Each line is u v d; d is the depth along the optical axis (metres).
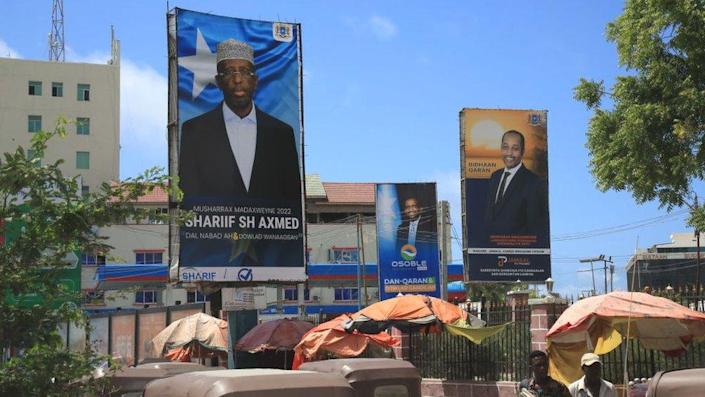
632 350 15.27
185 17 23.98
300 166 24.72
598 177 17.81
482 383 18.61
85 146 75.69
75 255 7.25
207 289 23.88
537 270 30.98
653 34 16.58
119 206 6.94
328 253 67.56
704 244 69.38
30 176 6.64
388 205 37.69
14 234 6.66
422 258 37.44
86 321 7.07
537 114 31.59
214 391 5.51
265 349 21.03
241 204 23.94
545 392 8.36
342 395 5.77
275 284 24.17
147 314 32.59
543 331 16.73
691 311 10.82
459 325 16.58
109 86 77.06
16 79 75.31
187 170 23.44
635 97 17.27
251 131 24.25
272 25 24.92
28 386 6.41
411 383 12.42
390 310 16.70
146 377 11.18
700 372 7.42
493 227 30.89
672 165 16.38
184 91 23.67
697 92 16.06
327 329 17.53
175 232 23.34
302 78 25.03
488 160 31.19
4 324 6.55
